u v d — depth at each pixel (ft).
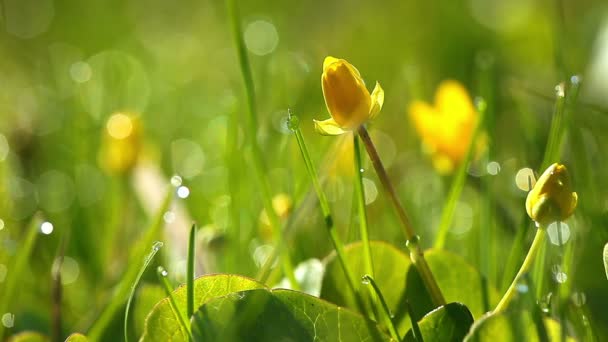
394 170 2.02
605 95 2.04
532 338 1.24
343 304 1.36
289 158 1.86
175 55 3.37
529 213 1.28
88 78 2.73
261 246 1.61
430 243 1.71
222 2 3.62
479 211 1.64
